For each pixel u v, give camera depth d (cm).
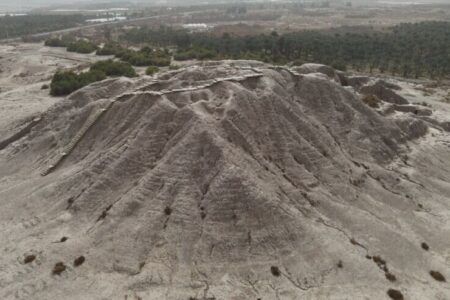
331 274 4656
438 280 4794
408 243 5256
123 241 4875
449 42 19225
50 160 6744
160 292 4356
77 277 4562
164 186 5284
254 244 4788
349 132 7044
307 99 7194
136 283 4444
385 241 5209
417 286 4662
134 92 6888
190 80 7088
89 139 6675
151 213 5081
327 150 6384
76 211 5450
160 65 15712
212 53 16838
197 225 4938
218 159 5331
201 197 5159
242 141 5728
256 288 4431
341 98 7344
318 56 16975
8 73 15788
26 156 7150
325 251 4853
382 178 6519
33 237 5159
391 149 7338
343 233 5203
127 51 17675
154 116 6025
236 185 5069
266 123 6153
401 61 17462
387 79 15750
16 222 5488
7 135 8144
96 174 5809
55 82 11900
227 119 5800
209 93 6425
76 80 11894
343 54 17725
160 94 6394
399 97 9875
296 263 4706
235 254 4712
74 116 7331
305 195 5581
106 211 5300
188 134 5619
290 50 17375
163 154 5722
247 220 4925
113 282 4478
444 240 5506
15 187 6219
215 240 4794
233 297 4319
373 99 8688
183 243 4822
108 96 7606
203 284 4447
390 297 4456
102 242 4931
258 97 6388
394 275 4750
